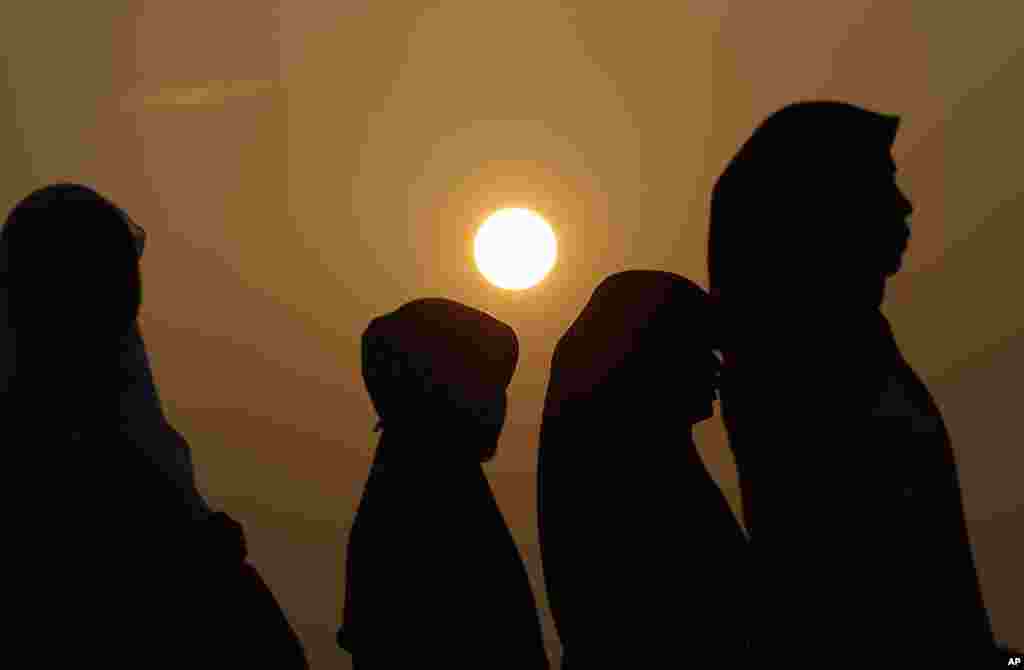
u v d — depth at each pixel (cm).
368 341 461
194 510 364
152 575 347
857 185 385
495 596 434
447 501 441
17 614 336
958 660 344
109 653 339
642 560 401
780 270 382
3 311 359
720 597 399
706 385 425
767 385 375
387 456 452
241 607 359
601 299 435
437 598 431
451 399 445
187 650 347
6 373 356
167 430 374
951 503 353
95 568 342
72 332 355
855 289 379
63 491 346
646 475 411
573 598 414
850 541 352
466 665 429
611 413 419
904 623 346
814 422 362
